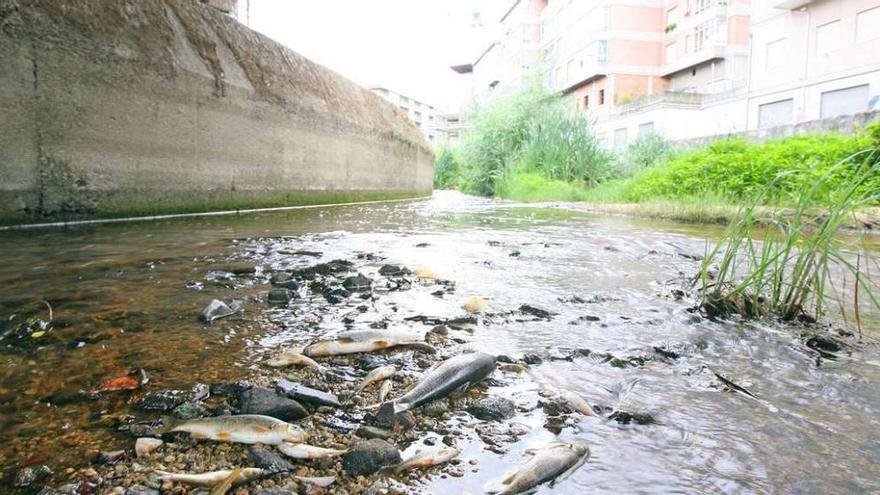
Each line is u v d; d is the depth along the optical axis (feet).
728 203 28.94
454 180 105.91
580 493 3.77
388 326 7.63
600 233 20.99
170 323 7.47
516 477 3.88
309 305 8.63
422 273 11.23
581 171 55.06
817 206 10.75
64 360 6.04
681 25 118.52
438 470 4.05
